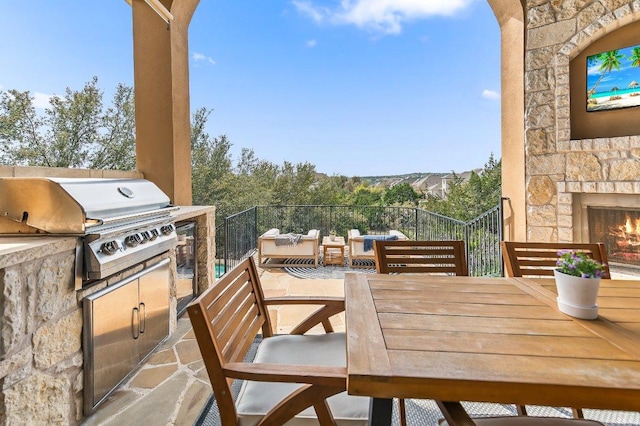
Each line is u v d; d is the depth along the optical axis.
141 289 2.20
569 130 3.71
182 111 3.85
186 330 2.81
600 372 0.82
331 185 13.16
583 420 1.08
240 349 1.30
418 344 0.97
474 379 0.79
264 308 1.62
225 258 4.85
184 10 3.84
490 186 10.77
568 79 3.71
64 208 1.66
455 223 4.99
